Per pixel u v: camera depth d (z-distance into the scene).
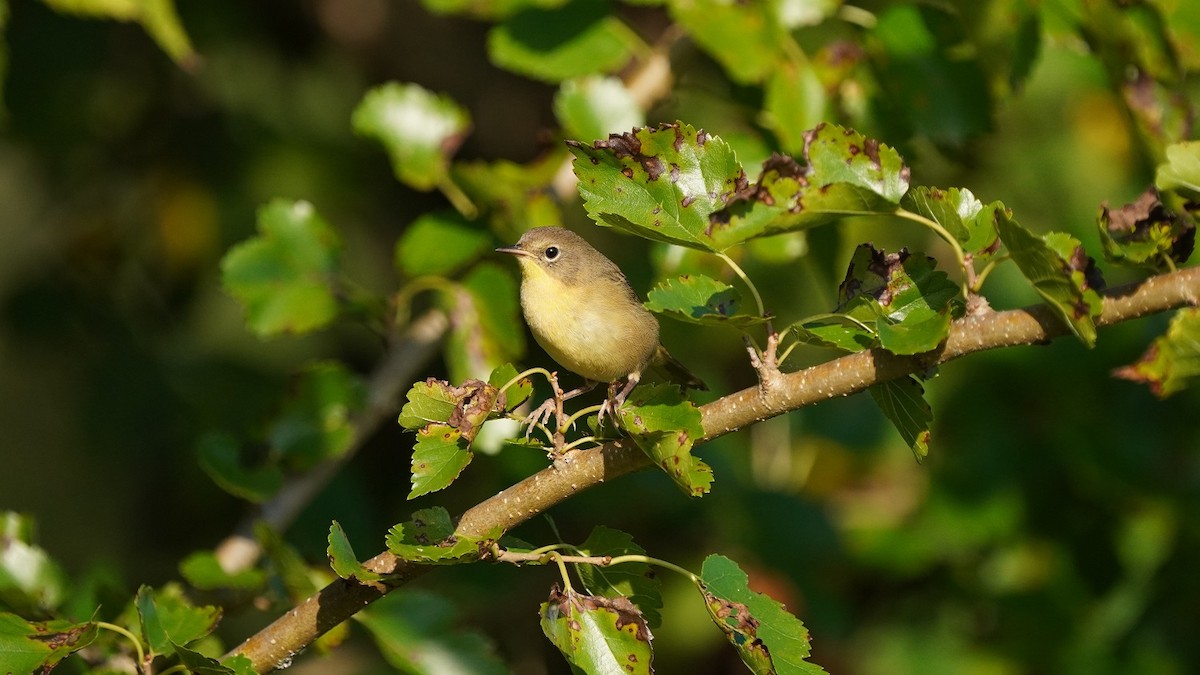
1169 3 8.53
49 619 7.76
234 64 13.57
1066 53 12.38
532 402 10.52
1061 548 10.90
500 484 11.02
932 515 11.15
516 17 9.54
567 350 8.98
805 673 5.77
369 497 11.42
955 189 5.71
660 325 11.49
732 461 11.57
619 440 5.92
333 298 9.61
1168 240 5.56
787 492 11.28
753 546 11.00
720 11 8.94
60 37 12.57
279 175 13.61
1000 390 11.31
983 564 11.12
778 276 11.84
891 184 5.44
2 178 14.45
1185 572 10.59
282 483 9.32
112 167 13.34
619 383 9.26
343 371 9.52
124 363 13.30
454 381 9.44
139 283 13.58
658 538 11.67
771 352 5.76
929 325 5.44
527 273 9.02
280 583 8.42
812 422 11.83
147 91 13.34
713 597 5.79
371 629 8.02
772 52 8.87
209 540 13.20
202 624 7.02
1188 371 5.87
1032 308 5.55
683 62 9.69
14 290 13.54
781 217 5.50
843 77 9.18
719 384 11.86
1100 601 10.73
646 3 9.08
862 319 5.82
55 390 15.23
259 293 9.49
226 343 13.97
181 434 13.21
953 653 10.99
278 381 13.50
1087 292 5.23
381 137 9.63
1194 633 10.61
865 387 5.69
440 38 14.20
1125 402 11.05
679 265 8.97
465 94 14.30
